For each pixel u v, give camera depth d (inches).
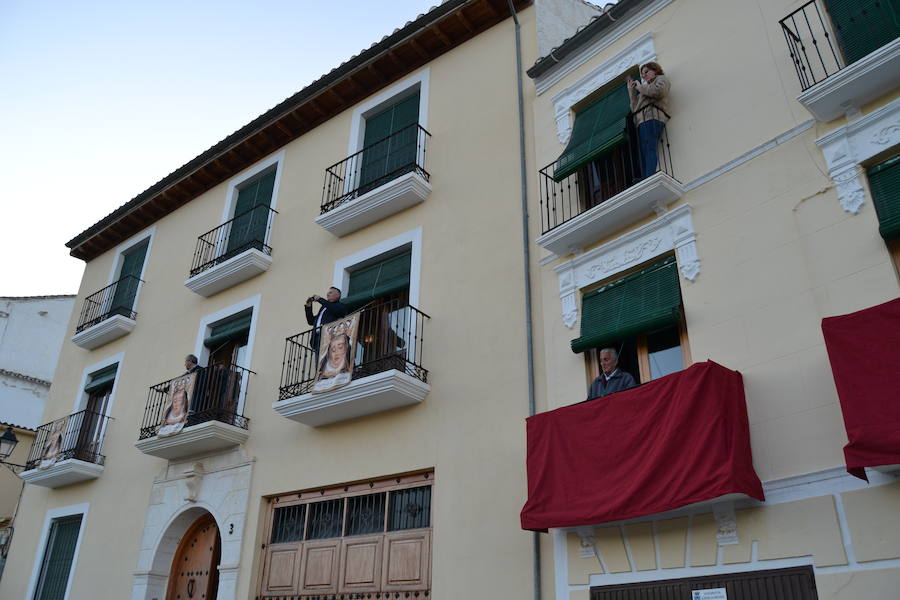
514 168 422.6
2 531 657.0
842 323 240.7
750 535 258.5
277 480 436.5
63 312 956.0
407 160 484.4
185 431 466.0
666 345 320.5
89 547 532.1
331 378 401.4
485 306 393.7
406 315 430.3
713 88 342.3
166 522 484.4
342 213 475.8
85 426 619.2
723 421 262.4
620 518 278.1
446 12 487.8
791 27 323.6
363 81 537.3
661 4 382.3
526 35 464.8
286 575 407.5
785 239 290.2
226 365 536.7
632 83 366.6
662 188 326.6
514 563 323.6
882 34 288.8
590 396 323.6
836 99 285.1
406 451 386.3
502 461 348.5
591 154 364.2
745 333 287.9
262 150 603.2
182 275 609.0
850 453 226.5
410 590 354.0
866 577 229.0
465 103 473.1
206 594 460.8
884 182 269.1
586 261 358.6
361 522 393.1
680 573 271.6
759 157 311.4
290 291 504.4
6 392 852.0
